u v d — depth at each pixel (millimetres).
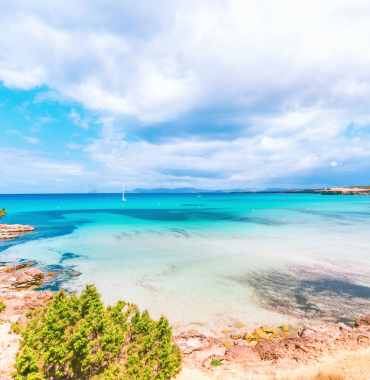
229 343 12664
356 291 18781
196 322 14883
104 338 8188
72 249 31406
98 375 7762
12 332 10812
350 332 12758
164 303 17141
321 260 26125
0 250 31328
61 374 7465
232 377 9336
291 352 11227
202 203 135625
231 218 62812
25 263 25672
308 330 13133
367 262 25359
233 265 24812
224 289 19312
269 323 14711
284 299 17609
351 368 9180
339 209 87438
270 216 66875
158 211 85250
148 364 8570
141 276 22047
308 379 8469
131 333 9664
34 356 7285
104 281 20938
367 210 82312
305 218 61656
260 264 25031
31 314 9828
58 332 7852
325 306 16609
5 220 60562
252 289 19266
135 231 43906
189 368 10211
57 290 19234
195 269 23719
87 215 72000
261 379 9016
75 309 8914
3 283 19812
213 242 34750
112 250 30703
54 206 113125
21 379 6859
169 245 33094
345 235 39000
